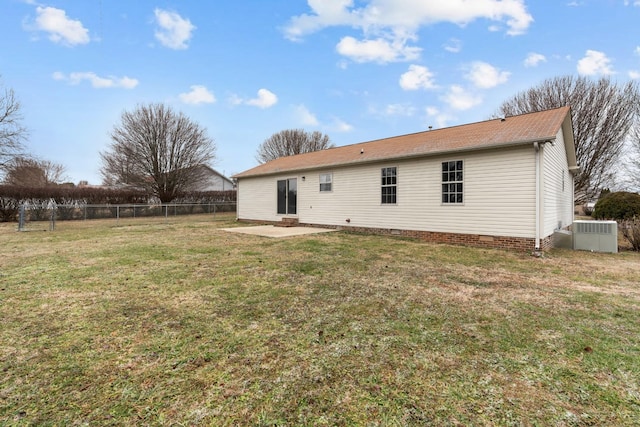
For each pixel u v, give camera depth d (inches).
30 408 78.0
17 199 689.6
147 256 273.7
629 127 703.1
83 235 429.4
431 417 75.9
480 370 96.6
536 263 255.6
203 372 95.0
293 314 141.2
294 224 565.3
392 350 108.7
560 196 420.5
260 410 78.4
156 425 72.7
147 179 976.9
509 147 319.3
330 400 82.4
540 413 77.4
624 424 73.8
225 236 415.8
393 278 203.0
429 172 384.8
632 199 468.4
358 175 464.8
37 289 177.0
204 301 158.1
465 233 353.1
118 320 133.9
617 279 205.8
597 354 106.3
